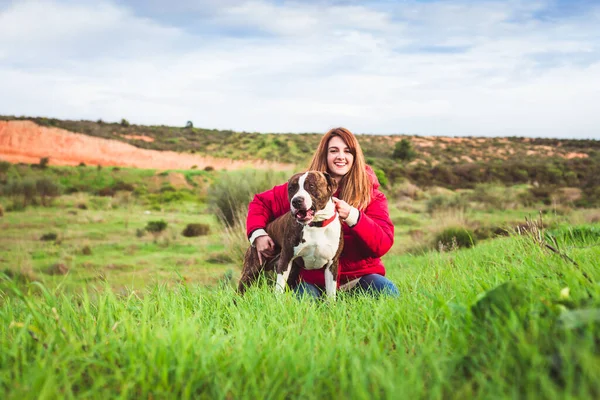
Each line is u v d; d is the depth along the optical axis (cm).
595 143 7538
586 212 1670
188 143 6719
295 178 423
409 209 2347
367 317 320
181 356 225
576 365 183
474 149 7175
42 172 3741
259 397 203
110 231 1775
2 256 1299
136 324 299
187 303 367
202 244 1434
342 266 481
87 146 5491
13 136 5203
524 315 230
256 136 7262
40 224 1934
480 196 2539
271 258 495
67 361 230
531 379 179
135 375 219
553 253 359
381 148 6850
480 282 320
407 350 256
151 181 3575
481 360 217
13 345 247
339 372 222
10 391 208
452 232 1191
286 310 336
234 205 1464
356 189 480
